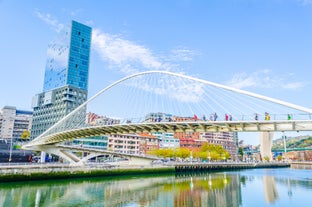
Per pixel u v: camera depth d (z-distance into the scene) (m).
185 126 36.41
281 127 28.77
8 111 162.25
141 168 64.06
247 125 31.48
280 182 54.94
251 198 35.00
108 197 33.47
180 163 80.38
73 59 136.00
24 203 28.27
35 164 55.81
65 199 31.28
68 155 69.44
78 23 142.38
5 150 91.50
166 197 34.72
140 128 42.38
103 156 111.69
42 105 138.88
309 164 168.12
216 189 43.19
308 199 34.34
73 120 117.38
